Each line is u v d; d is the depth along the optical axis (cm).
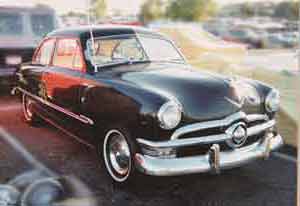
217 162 316
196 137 316
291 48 1362
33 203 314
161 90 328
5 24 689
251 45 1455
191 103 318
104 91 348
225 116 325
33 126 532
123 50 411
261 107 356
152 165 308
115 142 346
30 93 506
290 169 384
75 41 408
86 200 321
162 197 329
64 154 428
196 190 341
